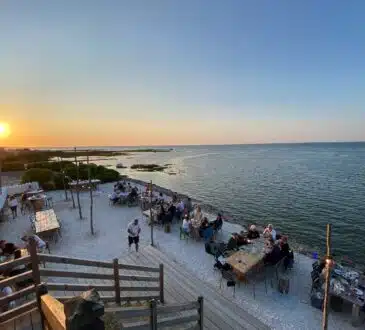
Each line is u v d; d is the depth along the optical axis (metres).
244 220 18.45
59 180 27.14
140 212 17.47
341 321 7.39
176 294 7.70
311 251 12.22
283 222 19.42
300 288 9.03
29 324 4.14
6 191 20.20
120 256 10.96
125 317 4.02
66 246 12.08
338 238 16.42
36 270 4.48
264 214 21.38
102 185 30.16
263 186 33.22
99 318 1.94
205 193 29.83
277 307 7.97
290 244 12.84
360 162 62.44
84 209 18.25
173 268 9.31
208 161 75.75
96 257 10.90
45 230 12.12
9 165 48.66
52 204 19.78
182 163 70.12
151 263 9.70
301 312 7.76
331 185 32.81
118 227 14.64
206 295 7.82
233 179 39.81
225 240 13.20
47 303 3.03
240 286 9.05
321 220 19.75
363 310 7.19
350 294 7.55
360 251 14.65
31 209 18.38
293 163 63.28
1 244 10.03
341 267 9.16
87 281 8.02
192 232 13.12
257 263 9.26
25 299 6.26
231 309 7.29
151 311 4.36
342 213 21.23
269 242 10.51
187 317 5.14
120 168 60.00
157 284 8.23
